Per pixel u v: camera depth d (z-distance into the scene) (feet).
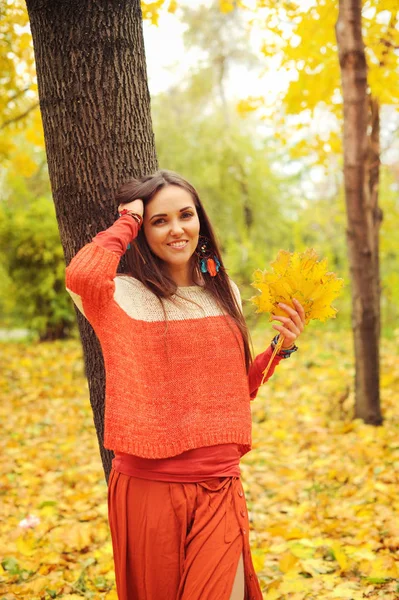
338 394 22.90
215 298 6.84
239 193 52.42
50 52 7.92
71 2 7.79
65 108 7.97
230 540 6.00
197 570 5.80
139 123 8.25
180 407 6.20
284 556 10.45
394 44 17.56
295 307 6.72
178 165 52.19
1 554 11.36
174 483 6.07
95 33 7.86
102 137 8.01
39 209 41.37
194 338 6.41
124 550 6.17
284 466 16.33
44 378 29.86
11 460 17.81
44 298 41.16
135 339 6.24
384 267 40.29
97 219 8.12
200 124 53.57
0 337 49.65
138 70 8.24
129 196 6.64
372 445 17.07
